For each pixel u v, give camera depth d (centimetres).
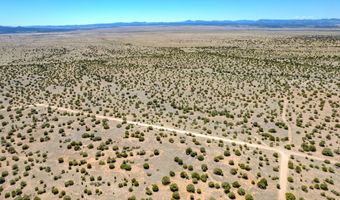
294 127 9762
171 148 7994
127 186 6425
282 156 7925
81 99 12281
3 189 6512
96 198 6059
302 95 12181
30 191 6384
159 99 12325
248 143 8625
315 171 7256
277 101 11775
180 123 9994
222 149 8069
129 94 12938
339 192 6525
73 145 8288
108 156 7625
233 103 11719
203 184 6506
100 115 10619
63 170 7075
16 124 9762
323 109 10906
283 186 6556
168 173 6875
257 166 7300
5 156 7862
